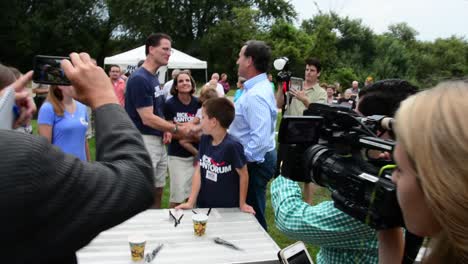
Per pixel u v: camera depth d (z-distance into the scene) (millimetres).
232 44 34562
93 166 789
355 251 1180
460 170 543
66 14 30359
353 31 40812
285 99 4496
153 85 3572
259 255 1998
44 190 684
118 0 33031
